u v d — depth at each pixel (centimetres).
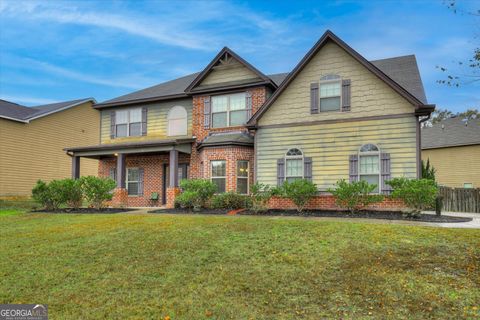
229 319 458
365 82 1364
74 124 2670
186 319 461
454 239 766
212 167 1570
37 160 2383
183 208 1483
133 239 862
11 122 2241
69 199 1566
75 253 765
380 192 1299
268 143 1505
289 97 1484
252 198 1360
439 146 2692
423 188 1094
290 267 634
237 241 805
